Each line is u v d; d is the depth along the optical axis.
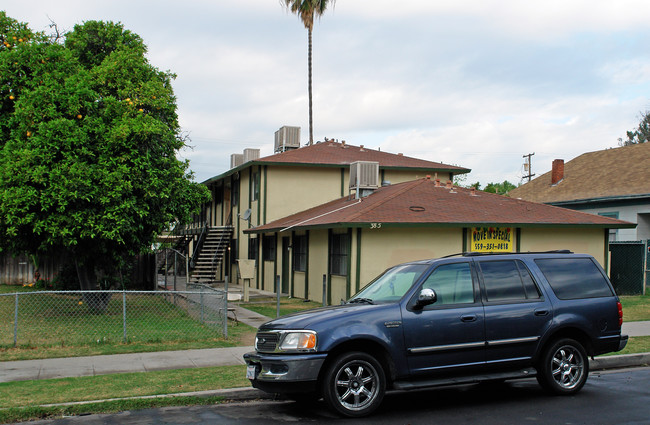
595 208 28.64
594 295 8.46
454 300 7.75
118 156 14.82
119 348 11.38
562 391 8.07
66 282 20.62
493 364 7.72
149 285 24.59
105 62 16.48
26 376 9.08
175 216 17.16
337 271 20.03
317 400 8.20
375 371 7.23
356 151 30.53
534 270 8.28
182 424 6.93
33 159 13.81
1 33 16.92
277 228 22.61
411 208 19.41
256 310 18.44
